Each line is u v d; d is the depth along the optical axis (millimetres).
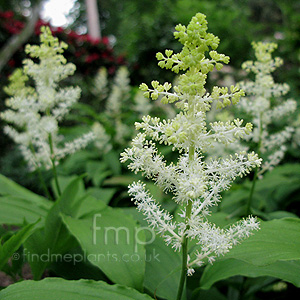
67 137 7527
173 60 1758
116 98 8117
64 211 2900
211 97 1782
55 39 3488
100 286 2014
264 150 3705
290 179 4344
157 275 2562
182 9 11844
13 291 1950
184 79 1696
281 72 10703
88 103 11609
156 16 11812
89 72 11391
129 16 14023
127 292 1992
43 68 3520
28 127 3676
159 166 1806
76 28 27094
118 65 11680
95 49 11312
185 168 1805
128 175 6438
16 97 3525
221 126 1823
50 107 3666
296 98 7609
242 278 3033
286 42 11641
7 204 3287
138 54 11555
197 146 1819
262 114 3650
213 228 1922
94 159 7031
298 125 5500
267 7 20578
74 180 2787
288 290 3260
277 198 4547
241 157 1878
